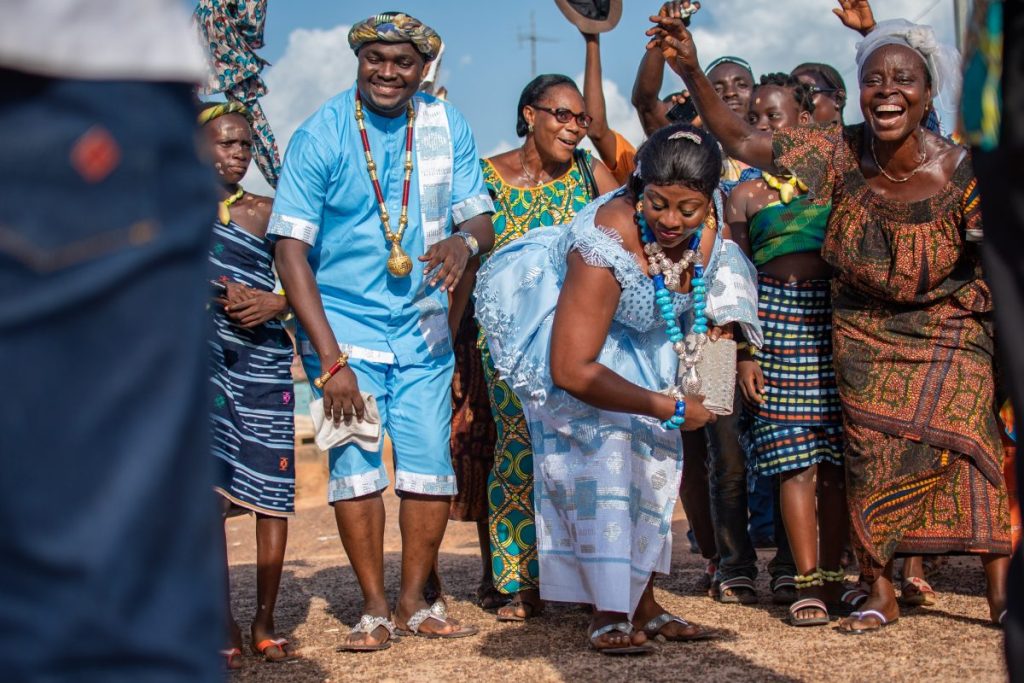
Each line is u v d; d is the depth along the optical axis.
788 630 4.49
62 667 1.44
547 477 4.20
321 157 4.51
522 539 4.91
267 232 4.52
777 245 4.76
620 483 4.06
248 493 4.36
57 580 1.43
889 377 4.45
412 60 4.56
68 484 1.44
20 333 1.42
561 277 4.16
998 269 1.71
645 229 3.92
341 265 4.62
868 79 4.27
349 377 4.42
